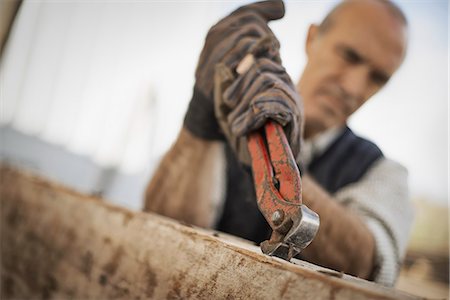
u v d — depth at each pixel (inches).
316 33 47.9
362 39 45.5
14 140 87.1
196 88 34.2
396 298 14.7
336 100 46.4
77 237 35.9
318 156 48.0
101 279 31.1
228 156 41.9
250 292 19.1
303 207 18.9
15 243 45.3
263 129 25.5
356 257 38.2
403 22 47.9
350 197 45.0
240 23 31.7
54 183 44.0
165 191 43.6
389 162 48.5
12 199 48.7
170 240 25.8
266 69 27.6
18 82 85.9
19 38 83.3
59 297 35.6
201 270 22.5
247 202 42.1
